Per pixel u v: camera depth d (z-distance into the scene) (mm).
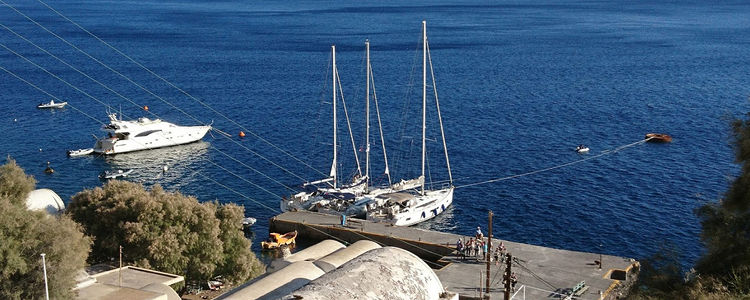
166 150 133250
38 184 113312
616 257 76188
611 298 68250
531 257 76312
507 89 191875
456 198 106375
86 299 49625
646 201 102188
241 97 182125
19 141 135875
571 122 152250
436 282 43938
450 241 84500
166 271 64750
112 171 119688
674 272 43969
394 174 120750
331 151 133000
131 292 51062
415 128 148625
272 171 121562
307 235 91750
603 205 101062
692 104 170375
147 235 64875
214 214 70250
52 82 199125
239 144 137500
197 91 189875
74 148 131875
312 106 170875
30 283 47062
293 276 49438
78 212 67188
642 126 148125
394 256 44156
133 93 186375
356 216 97625
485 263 74500
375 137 142125
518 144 134750
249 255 71438
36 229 49188
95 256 65875
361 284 39656
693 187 107938
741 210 39688
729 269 39625
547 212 99188
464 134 143000
